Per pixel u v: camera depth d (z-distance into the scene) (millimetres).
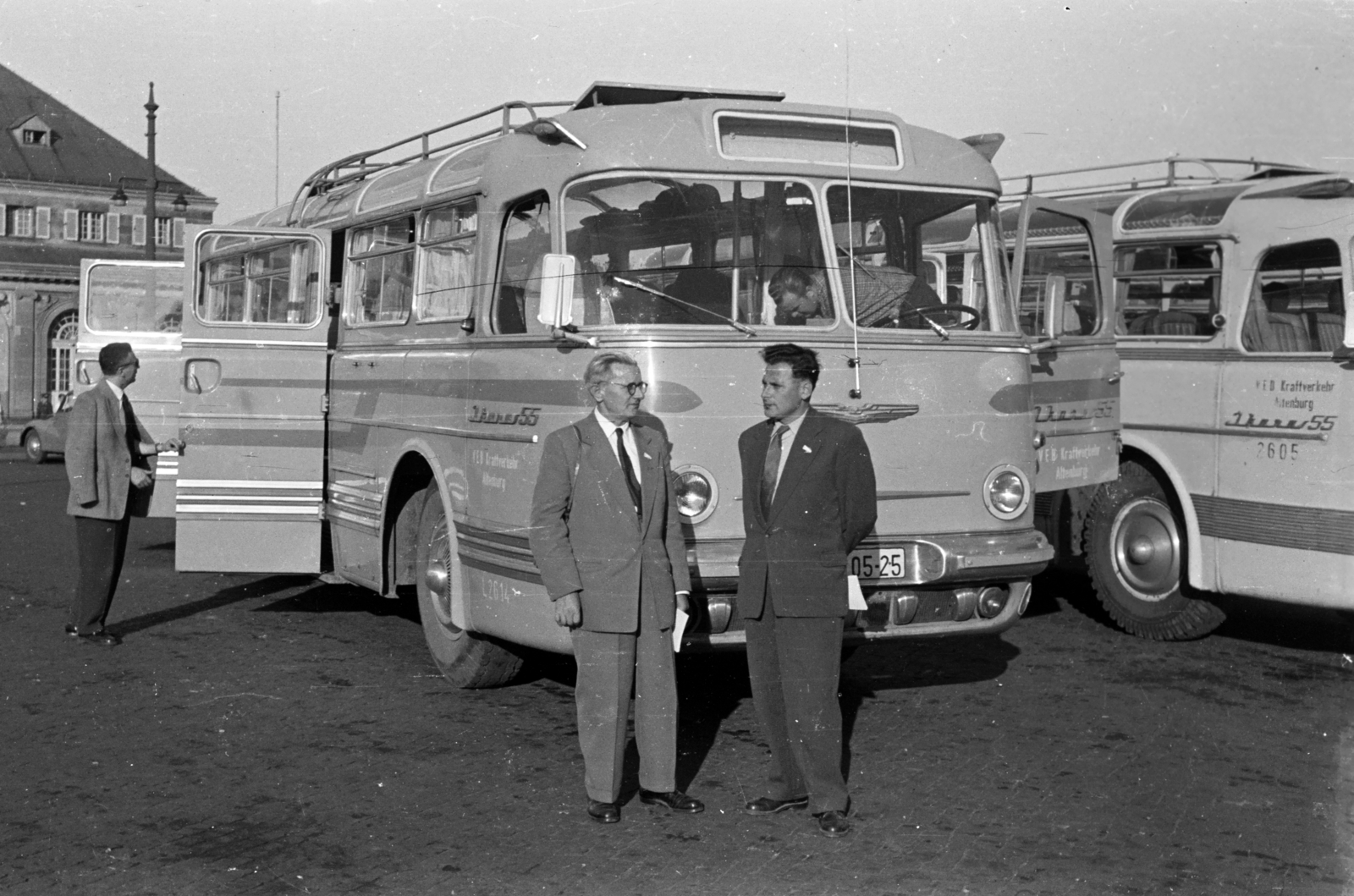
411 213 8180
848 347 6418
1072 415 8852
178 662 8359
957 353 6652
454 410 7312
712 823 5391
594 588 5367
